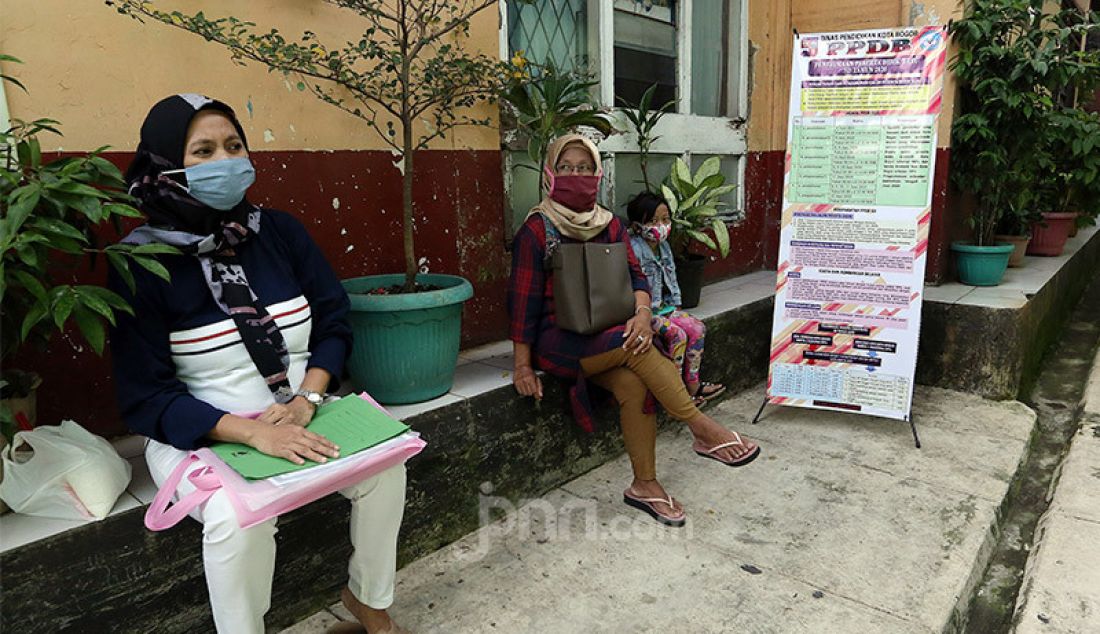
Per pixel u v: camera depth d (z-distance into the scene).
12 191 1.46
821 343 3.15
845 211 3.03
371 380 2.23
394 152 2.66
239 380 1.66
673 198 3.61
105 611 1.57
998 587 2.19
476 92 2.66
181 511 1.44
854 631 1.86
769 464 2.87
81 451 1.56
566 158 2.42
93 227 1.92
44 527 1.52
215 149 1.60
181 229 1.62
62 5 1.87
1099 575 2.10
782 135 4.75
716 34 4.40
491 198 3.09
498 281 3.19
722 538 2.32
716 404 3.57
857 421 3.32
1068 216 5.32
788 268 3.16
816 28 4.53
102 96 1.96
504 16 3.07
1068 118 4.48
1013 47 3.89
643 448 2.44
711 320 3.46
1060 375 4.15
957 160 4.18
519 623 1.92
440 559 2.23
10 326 1.57
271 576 1.53
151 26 2.03
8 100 1.80
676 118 4.02
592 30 3.56
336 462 1.49
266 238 1.77
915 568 2.13
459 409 2.29
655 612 1.95
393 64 2.26
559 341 2.40
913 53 2.84
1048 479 2.88
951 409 3.45
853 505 2.52
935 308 3.68
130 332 1.55
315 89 2.40
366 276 2.56
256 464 1.45
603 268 2.35
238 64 2.20
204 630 1.75
